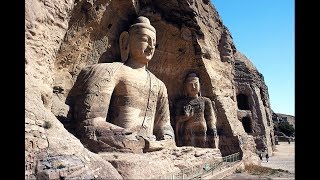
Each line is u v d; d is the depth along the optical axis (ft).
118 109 42.42
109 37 48.06
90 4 41.75
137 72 45.21
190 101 59.72
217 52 68.64
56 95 40.42
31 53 30.83
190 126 59.00
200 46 59.36
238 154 63.00
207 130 59.77
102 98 39.24
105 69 41.34
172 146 45.29
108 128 36.73
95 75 40.45
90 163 28.12
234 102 72.02
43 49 32.50
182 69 60.85
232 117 67.62
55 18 34.68
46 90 31.83
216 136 60.08
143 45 46.11
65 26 36.14
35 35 31.50
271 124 99.19
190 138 58.44
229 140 64.39
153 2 52.49
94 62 46.47
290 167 63.93
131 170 32.78
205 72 61.87
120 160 33.09
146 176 33.76
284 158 84.99
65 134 28.35
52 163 24.84
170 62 58.75
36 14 31.65
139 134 40.52
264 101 93.71
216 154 49.29
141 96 44.29
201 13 62.44
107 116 42.39
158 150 40.04
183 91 61.67
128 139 36.37
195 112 59.06
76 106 39.40
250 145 71.20
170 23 55.16
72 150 27.35
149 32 46.80
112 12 46.70
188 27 57.06
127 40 48.21
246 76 84.17
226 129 64.90
